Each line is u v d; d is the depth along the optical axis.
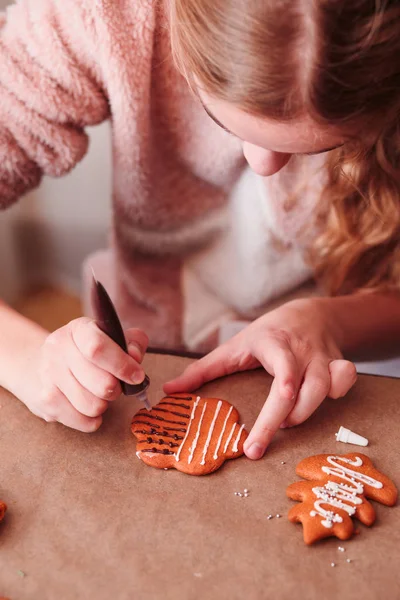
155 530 0.51
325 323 0.70
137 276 0.94
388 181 0.71
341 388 0.61
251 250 0.89
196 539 0.51
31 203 1.51
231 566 0.49
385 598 0.47
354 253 0.81
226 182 0.85
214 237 0.90
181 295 0.95
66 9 0.71
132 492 0.54
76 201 1.50
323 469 0.56
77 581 0.48
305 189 0.82
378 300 0.77
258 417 0.59
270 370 0.63
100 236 1.55
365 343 0.73
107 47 0.72
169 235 0.90
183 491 0.54
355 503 0.53
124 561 0.49
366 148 0.63
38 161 0.77
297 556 0.50
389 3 0.44
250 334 0.66
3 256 1.55
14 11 0.73
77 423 0.58
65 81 0.73
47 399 0.58
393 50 0.45
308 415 0.59
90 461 0.57
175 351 0.68
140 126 0.78
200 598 0.47
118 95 0.75
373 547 0.51
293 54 0.45
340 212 0.79
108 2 0.70
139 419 0.60
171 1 0.52
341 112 0.47
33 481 0.55
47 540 0.51
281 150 0.51
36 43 0.72
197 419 0.60
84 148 0.80
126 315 0.97
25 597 0.47
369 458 0.57
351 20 0.44
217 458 0.56
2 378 0.62
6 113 0.74
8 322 0.66
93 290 0.57
